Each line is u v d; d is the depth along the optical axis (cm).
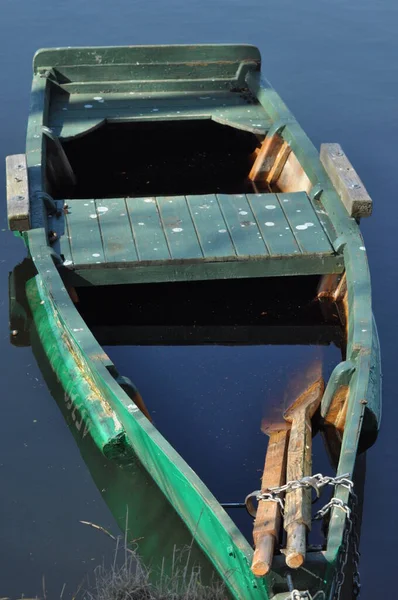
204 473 567
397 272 775
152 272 659
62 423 612
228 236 682
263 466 571
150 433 502
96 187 862
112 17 1321
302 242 675
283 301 727
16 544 520
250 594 436
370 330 583
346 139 997
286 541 457
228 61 916
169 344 690
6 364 668
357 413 509
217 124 942
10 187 693
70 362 635
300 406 592
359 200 677
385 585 497
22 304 732
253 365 668
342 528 431
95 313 719
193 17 1325
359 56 1206
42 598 483
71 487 561
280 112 844
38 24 1292
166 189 866
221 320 713
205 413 620
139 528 529
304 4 1380
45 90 871
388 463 581
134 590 464
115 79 912
